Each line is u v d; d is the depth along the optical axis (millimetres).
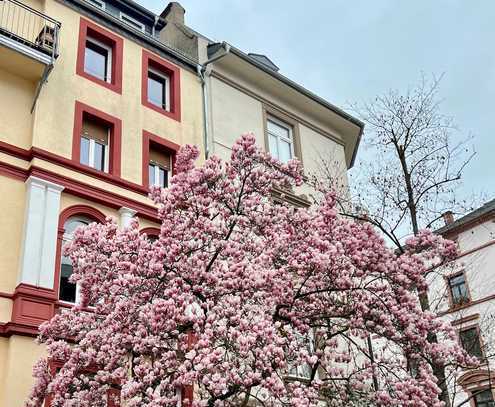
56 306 12867
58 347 10320
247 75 20469
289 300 10719
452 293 27359
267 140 20203
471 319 24141
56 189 14008
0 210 13180
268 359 9141
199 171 11445
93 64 17078
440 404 10141
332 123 23344
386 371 12273
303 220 11688
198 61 19500
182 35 20891
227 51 19109
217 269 10609
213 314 9414
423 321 10977
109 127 16219
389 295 11203
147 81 17781
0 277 12570
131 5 19516
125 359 10461
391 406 10141
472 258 27734
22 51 14211
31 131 14430
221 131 18719
